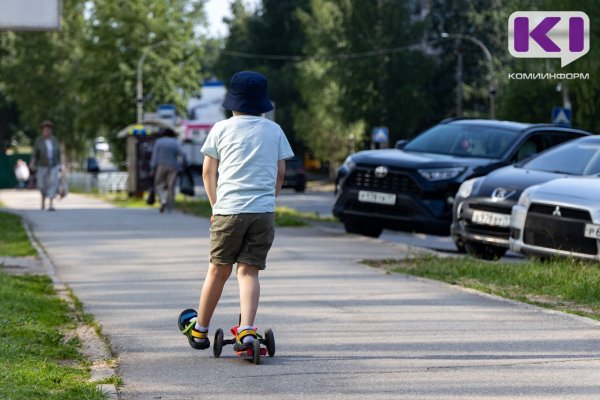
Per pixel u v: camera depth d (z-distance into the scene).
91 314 18.42
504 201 27.48
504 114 93.94
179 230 37.88
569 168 27.92
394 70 148.12
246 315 14.33
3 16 42.00
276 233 35.66
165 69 126.25
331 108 153.50
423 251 29.09
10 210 52.34
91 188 118.19
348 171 33.75
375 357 14.45
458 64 148.62
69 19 169.62
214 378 13.26
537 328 16.61
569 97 84.88
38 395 11.71
